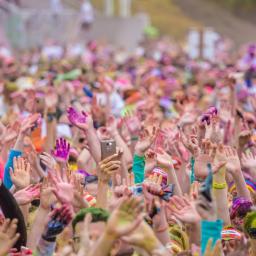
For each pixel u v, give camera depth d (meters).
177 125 19.48
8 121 23.94
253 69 40.56
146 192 12.76
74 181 13.55
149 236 11.42
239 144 19.00
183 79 45.81
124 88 28.95
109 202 13.20
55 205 12.96
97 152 15.70
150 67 48.84
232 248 12.59
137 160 15.35
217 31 129.38
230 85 24.53
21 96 26.78
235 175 14.95
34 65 53.00
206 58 54.91
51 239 12.08
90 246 11.22
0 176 16.16
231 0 135.88
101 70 42.25
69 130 23.42
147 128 15.60
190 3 137.62
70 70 38.97
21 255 12.25
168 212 13.39
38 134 20.38
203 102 29.17
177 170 16.53
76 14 89.44
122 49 78.12
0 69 47.72
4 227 11.42
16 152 15.59
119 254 12.31
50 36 85.38
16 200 13.29
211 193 11.90
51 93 23.77
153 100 26.94
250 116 22.17
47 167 14.49
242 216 14.27
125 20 96.38
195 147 15.62
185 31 127.38
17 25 82.00
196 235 12.30
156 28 127.12
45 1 95.38
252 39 127.25
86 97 27.97
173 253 12.51
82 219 11.88
